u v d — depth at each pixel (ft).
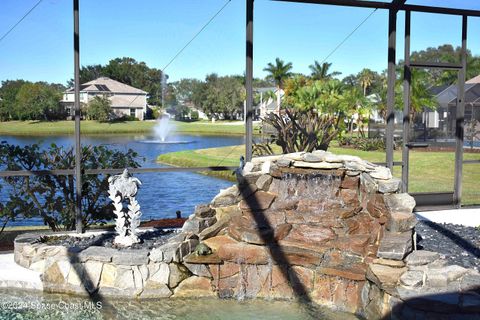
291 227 18.10
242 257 17.33
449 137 25.80
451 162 26.48
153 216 32.37
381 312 14.62
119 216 18.58
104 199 22.61
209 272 17.42
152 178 49.11
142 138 81.10
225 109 126.21
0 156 20.99
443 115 25.62
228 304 16.75
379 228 17.33
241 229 18.15
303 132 26.43
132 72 80.94
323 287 16.78
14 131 49.83
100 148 22.53
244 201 19.04
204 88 127.44
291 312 16.10
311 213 18.54
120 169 21.35
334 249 16.99
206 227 18.70
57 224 22.00
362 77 78.64
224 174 49.32
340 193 18.97
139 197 39.32
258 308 16.40
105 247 17.88
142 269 17.02
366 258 16.15
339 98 45.78
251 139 22.63
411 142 25.08
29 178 21.30
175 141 81.92
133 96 79.61
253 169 19.67
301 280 17.15
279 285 17.29
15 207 21.30
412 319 13.52
